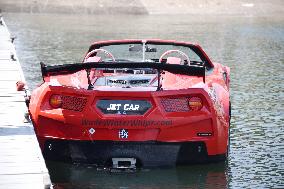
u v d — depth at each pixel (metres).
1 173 13.58
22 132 16.64
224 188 14.57
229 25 66.44
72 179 15.16
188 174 15.59
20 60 37.44
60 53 41.09
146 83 17.52
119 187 14.63
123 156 15.74
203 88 15.90
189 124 15.66
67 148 16.08
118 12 80.06
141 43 19.84
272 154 17.66
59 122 15.98
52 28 58.75
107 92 15.50
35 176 13.42
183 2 86.12
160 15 78.88
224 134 16.38
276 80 31.73
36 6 79.25
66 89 15.88
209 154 16.05
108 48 20.02
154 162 15.84
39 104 16.27
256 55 42.06
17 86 21.73
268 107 24.73
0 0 81.25
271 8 86.06
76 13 78.31
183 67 15.95
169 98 15.64
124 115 15.48
